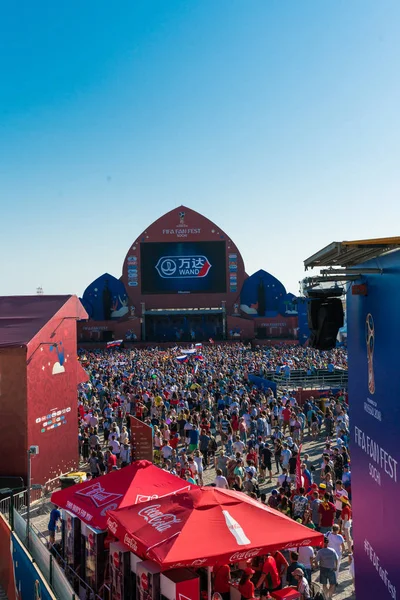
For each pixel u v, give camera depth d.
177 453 21.02
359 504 5.21
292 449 18.83
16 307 20.48
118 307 76.50
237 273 76.81
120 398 28.98
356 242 4.05
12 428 17.81
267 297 77.00
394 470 4.18
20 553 11.43
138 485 11.21
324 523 13.38
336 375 38.00
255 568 10.40
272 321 76.31
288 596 8.99
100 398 30.70
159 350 68.00
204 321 78.38
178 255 76.69
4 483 17.50
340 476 17.03
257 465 19.41
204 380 36.09
